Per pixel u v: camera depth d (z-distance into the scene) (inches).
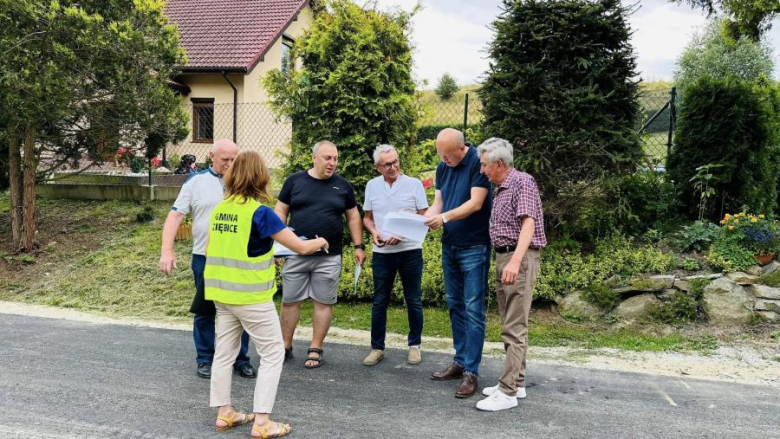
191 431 141.5
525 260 153.3
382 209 196.7
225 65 588.7
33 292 301.3
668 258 249.3
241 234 134.6
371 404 159.8
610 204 272.4
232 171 139.6
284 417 149.9
